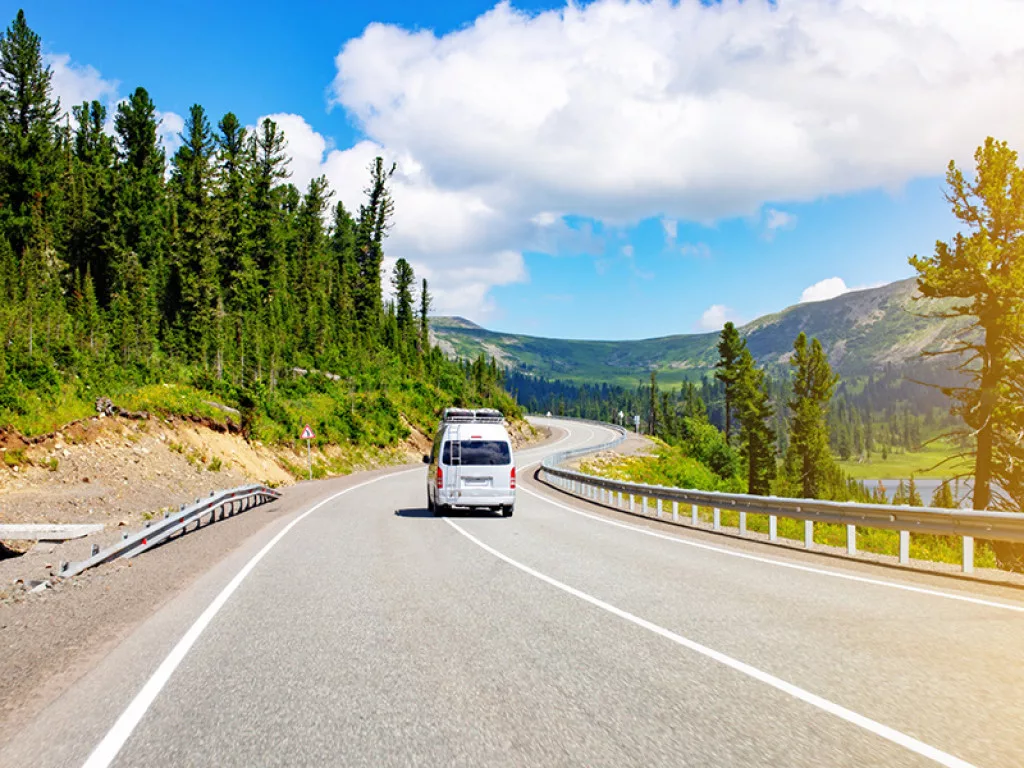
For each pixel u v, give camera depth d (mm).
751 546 13805
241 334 61031
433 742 3930
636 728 4156
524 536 15242
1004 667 5488
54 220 59156
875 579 9859
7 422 22250
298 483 38156
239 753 3771
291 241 104375
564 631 6715
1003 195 28953
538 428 124750
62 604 8211
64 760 3682
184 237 64250
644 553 12609
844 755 3746
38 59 63375
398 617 7332
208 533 16281
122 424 28469
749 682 5090
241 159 73688
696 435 98250
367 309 105062
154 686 4965
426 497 27594
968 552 10445
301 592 8773
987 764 3633
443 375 111000
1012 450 30703
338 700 4668
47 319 32469
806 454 77875
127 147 80812
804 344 79250
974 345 30453
